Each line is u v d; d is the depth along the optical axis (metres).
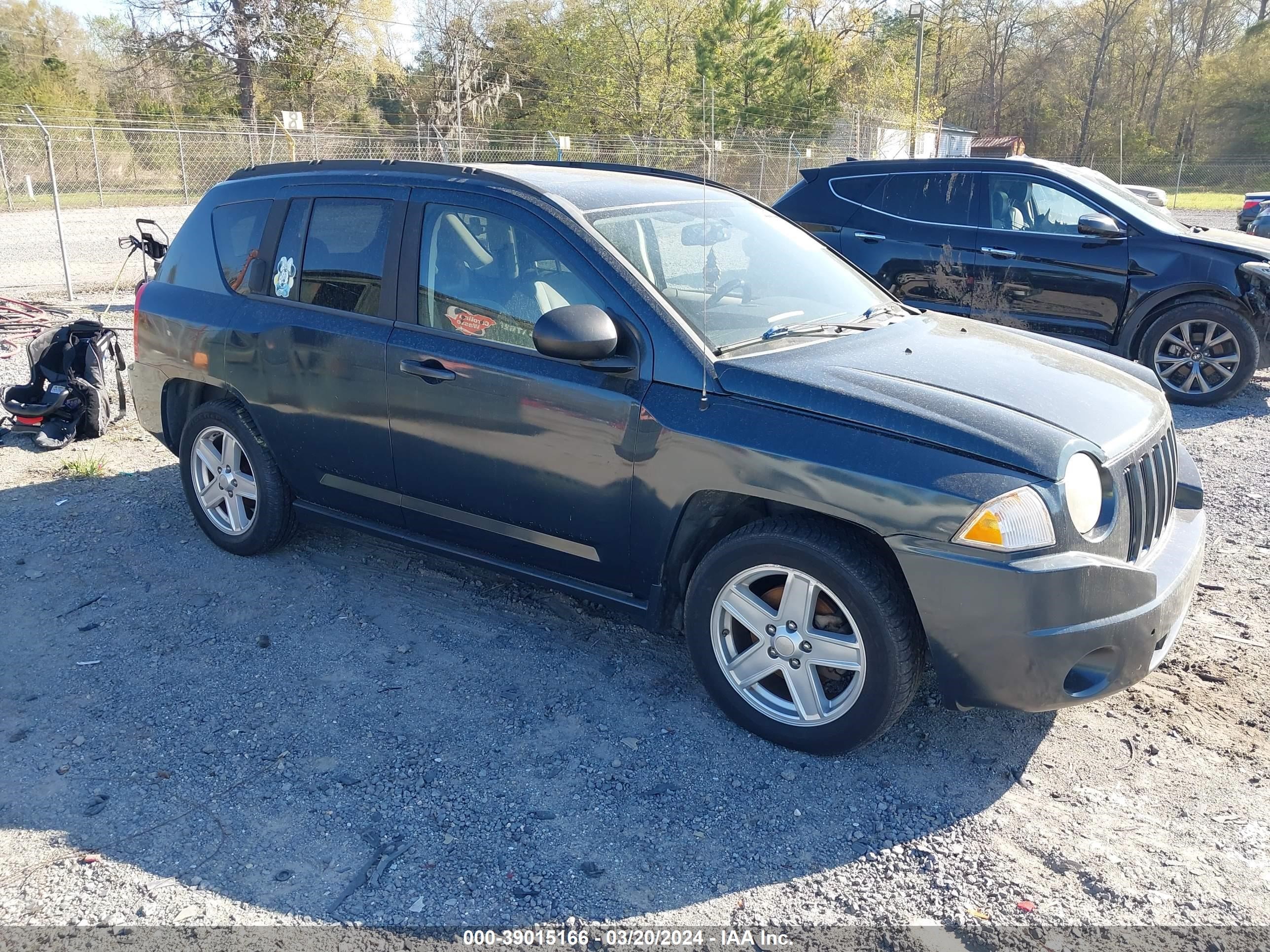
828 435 3.09
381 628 4.20
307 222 4.38
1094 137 65.50
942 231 8.55
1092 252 8.10
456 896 2.70
